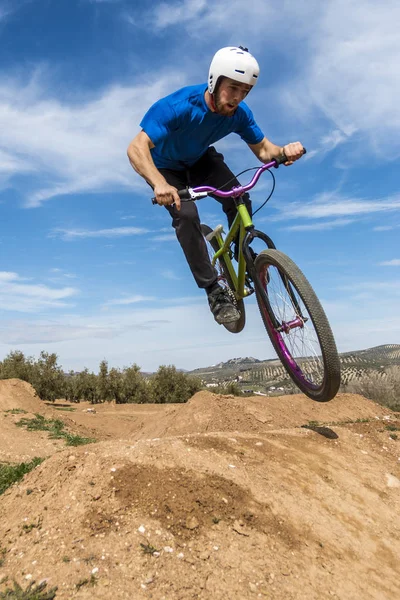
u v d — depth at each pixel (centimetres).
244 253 397
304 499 399
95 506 348
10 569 304
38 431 1184
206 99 384
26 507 369
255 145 441
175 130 390
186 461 398
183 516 342
